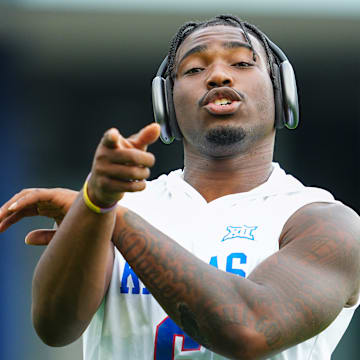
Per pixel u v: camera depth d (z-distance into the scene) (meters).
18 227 21.98
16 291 21.80
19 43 23.98
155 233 6.23
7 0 22.62
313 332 6.11
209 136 7.70
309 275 6.26
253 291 6.03
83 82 25.08
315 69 24.69
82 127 25.30
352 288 6.59
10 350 21.52
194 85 7.81
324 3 22.66
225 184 8.01
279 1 22.67
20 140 24.92
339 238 6.58
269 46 8.34
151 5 22.83
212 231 7.58
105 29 23.48
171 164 23.02
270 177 8.02
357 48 23.73
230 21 8.20
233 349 5.93
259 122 7.82
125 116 25.42
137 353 7.31
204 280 6.00
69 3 22.83
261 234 7.39
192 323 6.03
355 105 25.25
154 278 6.07
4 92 24.59
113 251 7.49
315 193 7.70
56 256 6.02
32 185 24.81
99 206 5.76
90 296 6.23
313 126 25.41
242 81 7.74
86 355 7.61
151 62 24.69
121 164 5.48
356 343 21.67
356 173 25.44
